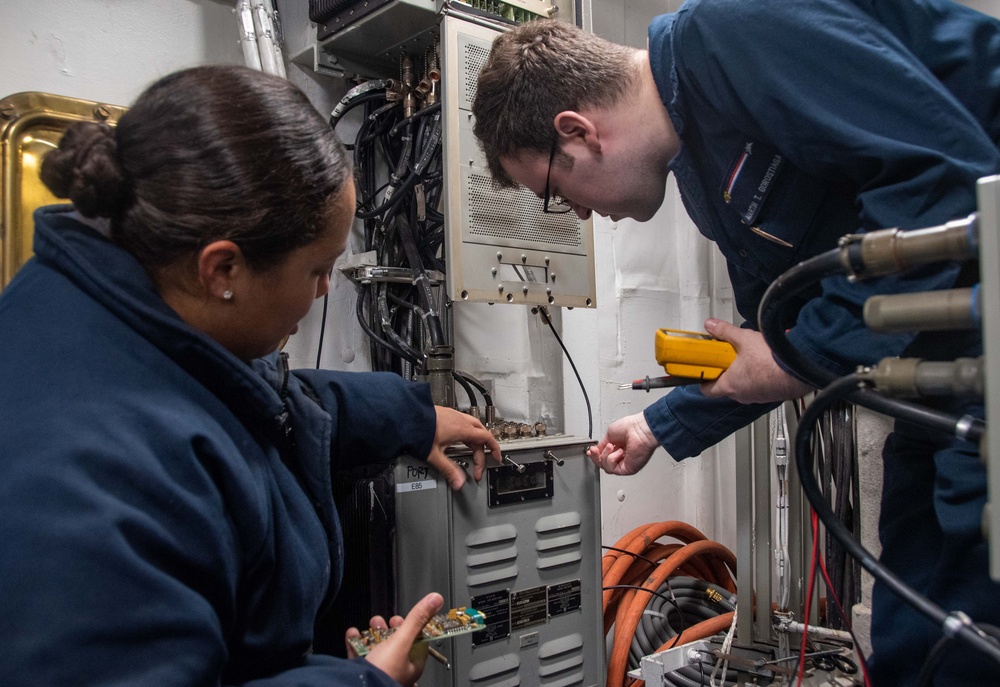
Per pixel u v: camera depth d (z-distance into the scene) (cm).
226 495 65
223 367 68
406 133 147
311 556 78
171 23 143
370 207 157
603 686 137
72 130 64
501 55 101
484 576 118
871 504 134
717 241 101
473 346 179
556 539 129
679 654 147
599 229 217
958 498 67
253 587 70
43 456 53
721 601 198
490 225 135
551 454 128
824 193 83
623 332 226
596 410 207
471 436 115
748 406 116
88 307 63
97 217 66
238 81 65
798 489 151
